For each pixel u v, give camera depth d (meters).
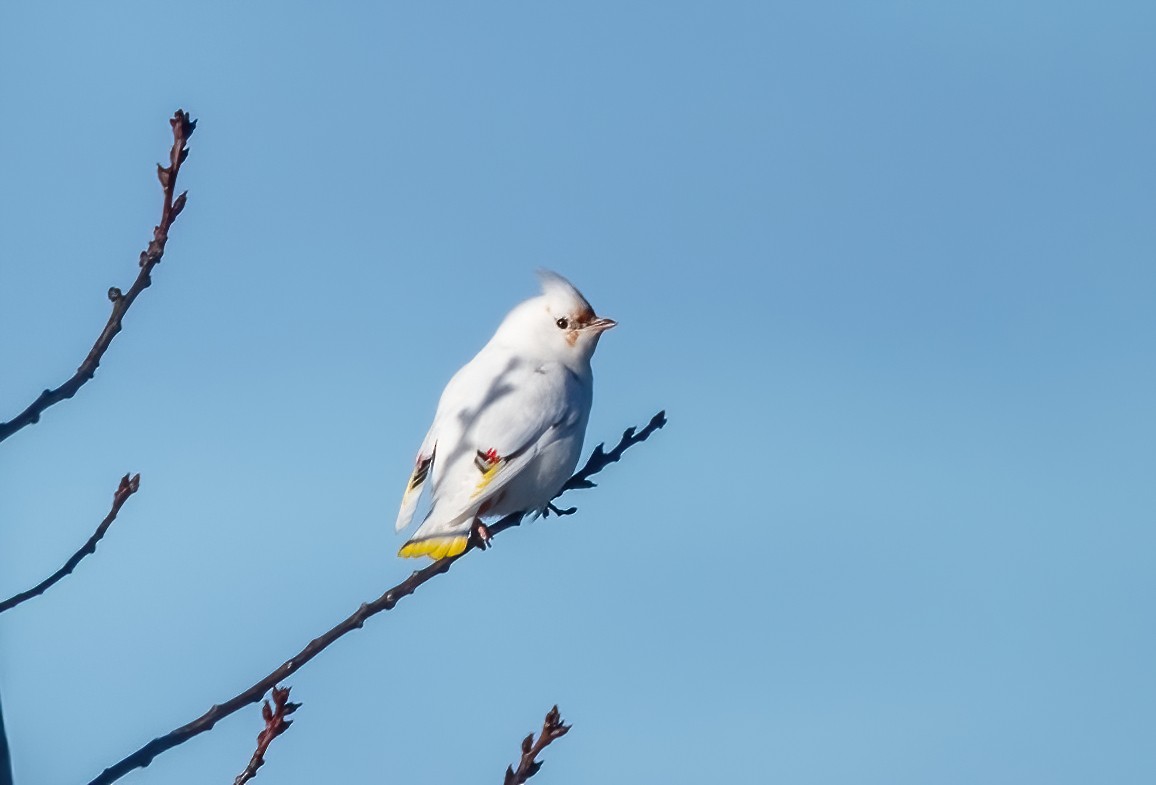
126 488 7.42
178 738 6.88
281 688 7.55
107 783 6.57
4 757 6.04
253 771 7.30
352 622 7.66
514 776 7.50
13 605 6.73
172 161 6.95
